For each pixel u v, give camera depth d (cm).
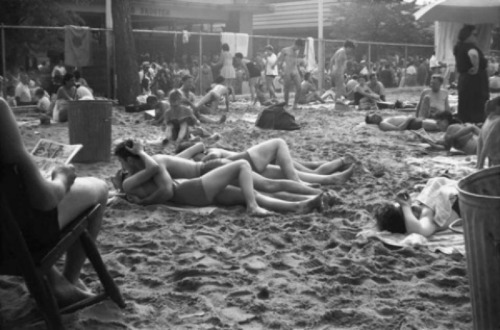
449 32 1706
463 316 411
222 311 418
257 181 702
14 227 331
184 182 684
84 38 2069
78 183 395
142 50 3462
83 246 399
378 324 398
